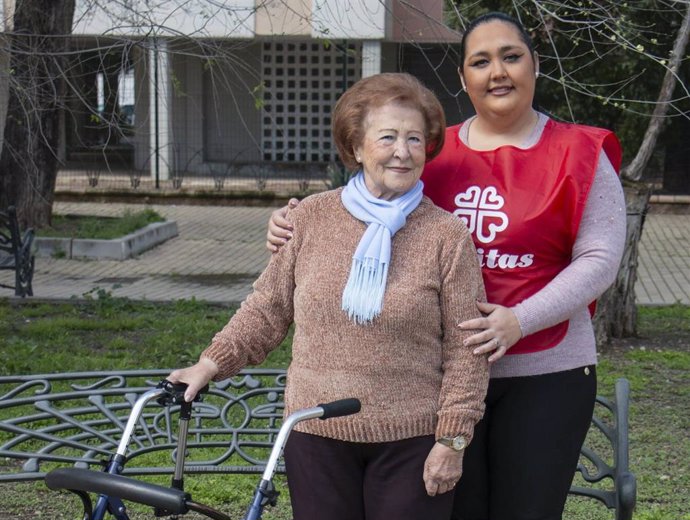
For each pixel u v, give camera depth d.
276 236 3.07
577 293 3.01
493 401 3.20
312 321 2.93
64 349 8.50
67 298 10.58
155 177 19.64
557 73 15.45
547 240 3.11
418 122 2.94
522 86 3.13
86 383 7.30
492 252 3.14
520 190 3.12
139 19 10.76
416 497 2.91
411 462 2.92
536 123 3.25
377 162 2.92
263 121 21.92
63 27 10.46
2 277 12.30
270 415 4.88
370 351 2.88
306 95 22.05
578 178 3.07
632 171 8.75
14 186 14.12
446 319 2.93
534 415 3.12
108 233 14.15
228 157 22.03
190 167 21.95
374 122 2.93
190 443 4.73
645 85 17.33
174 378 2.99
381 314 2.86
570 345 3.16
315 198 3.07
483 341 2.90
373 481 2.95
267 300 3.08
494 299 3.15
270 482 2.68
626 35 8.82
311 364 2.95
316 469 2.96
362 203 2.94
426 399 2.93
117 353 8.31
